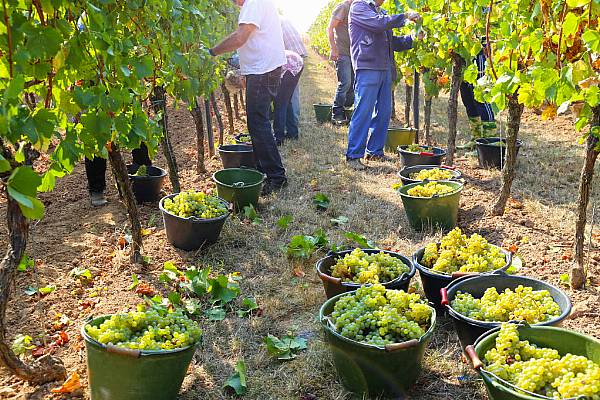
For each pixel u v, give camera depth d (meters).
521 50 4.07
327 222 5.47
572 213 5.42
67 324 3.75
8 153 2.67
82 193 6.61
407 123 9.56
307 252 4.62
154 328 2.96
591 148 3.74
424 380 3.15
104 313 3.85
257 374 3.25
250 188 5.65
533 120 10.33
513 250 4.64
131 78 3.55
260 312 3.91
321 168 7.45
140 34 4.32
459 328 3.14
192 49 6.23
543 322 2.93
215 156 8.19
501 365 2.59
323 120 10.88
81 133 3.18
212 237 4.81
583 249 4.21
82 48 2.87
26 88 2.80
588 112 3.65
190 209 4.78
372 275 3.62
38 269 4.48
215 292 4.03
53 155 3.09
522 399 2.36
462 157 7.80
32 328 3.68
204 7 6.82
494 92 4.09
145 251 4.79
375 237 5.13
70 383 3.04
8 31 2.28
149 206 5.99
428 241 4.95
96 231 5.37
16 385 3.10
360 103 7.35
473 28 5.90
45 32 2.45
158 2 4.56
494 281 3.45
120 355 2.67
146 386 2.75
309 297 4.04
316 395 3.08
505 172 5.22
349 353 2.91
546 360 2.53
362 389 2.99
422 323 3.13
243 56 5.96
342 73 10.25
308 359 3.33
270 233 5.21
